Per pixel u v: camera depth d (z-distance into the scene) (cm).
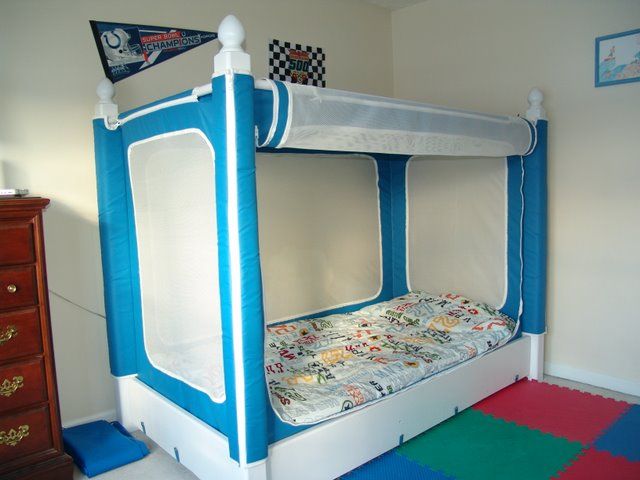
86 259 276
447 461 239
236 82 172
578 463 235
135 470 239
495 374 302
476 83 367
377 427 234
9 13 245
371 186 377
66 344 272
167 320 241
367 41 400
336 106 199
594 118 310
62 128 264
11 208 205
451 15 378
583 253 321
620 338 310
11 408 212
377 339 303
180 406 235
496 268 337
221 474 203
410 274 388
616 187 304
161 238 239
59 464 224
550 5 324
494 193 332
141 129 240
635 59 291
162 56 291
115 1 274
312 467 210
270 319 322
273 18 338
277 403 215
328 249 352
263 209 315
